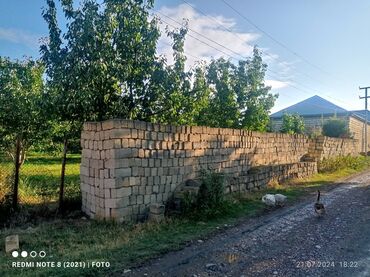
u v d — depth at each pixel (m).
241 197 11.91
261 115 18.92
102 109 10.65
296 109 52.41
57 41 10.41
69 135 11.12
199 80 13.59
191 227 8.34
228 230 8.19
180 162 10.66
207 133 12.04
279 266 5.92
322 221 9.10
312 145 22.98
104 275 5.43
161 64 11.37
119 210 8.55
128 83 11.02
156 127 9.75
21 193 11.33
